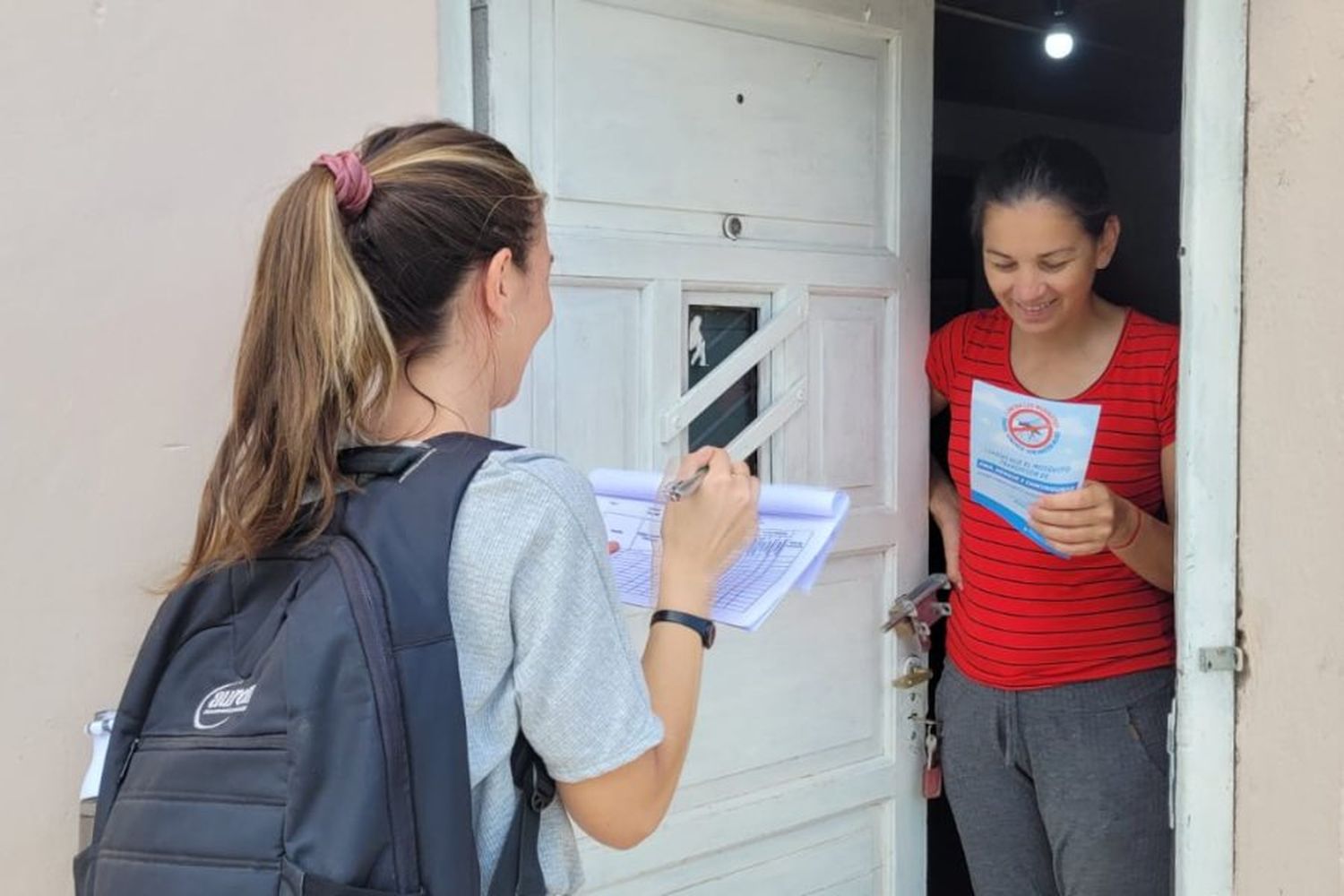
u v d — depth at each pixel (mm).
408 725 817
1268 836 1348
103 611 1223
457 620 874
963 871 2613
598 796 896
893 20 1912
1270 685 1340
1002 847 1851
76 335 1189
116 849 862
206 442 1273
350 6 1324
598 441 1615
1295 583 1305
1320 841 1279
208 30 1238
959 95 3066
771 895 1868
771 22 1762
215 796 831
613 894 1660
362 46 1336
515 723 899
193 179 1243
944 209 2975
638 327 1654
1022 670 1748
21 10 1143
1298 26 1279
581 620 891
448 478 891
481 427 1000
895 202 1963
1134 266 3352
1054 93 3174
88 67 1178
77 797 1219
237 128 1264
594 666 889
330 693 814
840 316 1902
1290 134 1291
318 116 1312
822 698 1923
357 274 893
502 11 1479
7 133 1143
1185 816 1378
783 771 1874
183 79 1229
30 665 1186
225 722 855
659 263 1647
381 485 905
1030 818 1829
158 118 1218
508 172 979
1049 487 1708
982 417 1795
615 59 1595
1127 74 3150
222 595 926
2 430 1157
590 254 1568
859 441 1945
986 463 1784
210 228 1258
